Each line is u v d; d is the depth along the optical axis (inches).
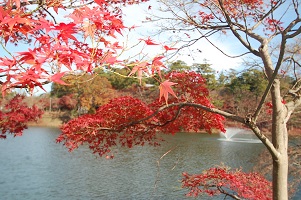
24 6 126.6
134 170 577.6
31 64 63.5
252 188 184.2
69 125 184.7
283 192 149.6
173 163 608.7
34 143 959.6
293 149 330.6
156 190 450.6
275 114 155.6
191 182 199.3
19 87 69.5
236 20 194.5
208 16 198.5
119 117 196.4
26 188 469.7
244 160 631.2
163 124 198.7
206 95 210.2
